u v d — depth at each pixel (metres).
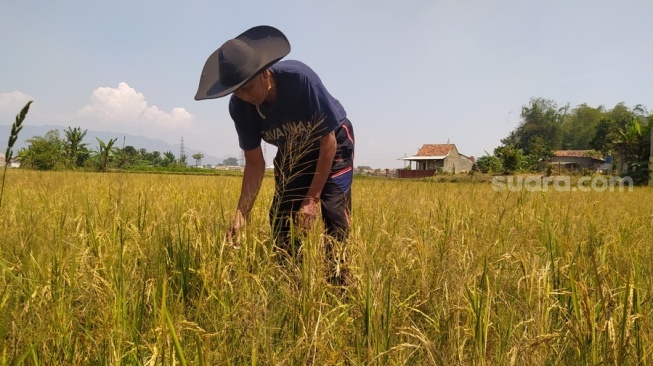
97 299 2.22
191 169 58.34
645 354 2.01
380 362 2.06
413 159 74.75
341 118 3.68
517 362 2.05
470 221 4.30
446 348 2.21
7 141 2.14
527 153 90.69
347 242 2.83
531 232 4.18
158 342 1.83
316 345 1.97
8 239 3.12
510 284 2.85
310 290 2.36
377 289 2.36
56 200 5.39
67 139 48.47
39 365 1.93
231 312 2.22
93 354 2.03
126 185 6.24
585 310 2.07
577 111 133.25
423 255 2.79
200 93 3.34
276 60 3.14
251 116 3.71
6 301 2.08
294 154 3.54
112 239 3.02
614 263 3.16
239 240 3.00
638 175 36.41
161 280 2.45
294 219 3.30
